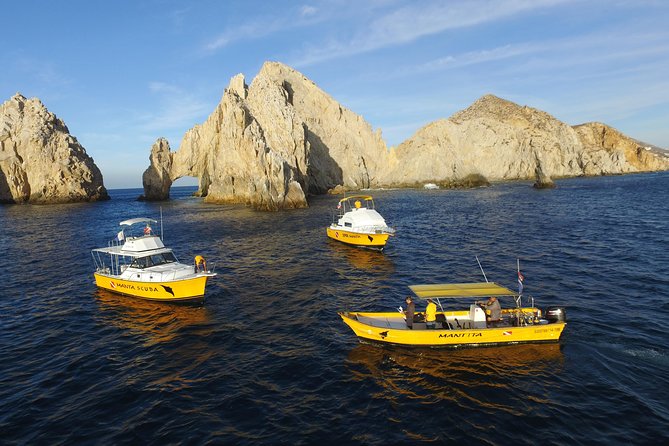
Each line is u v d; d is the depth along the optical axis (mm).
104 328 19906
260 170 74938
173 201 110500
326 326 19328
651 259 28578
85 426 11961
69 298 24812
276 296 24234
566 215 52781
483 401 12633
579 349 15680
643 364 14398
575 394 12797
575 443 10602
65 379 14891
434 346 16297
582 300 21031
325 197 100688
